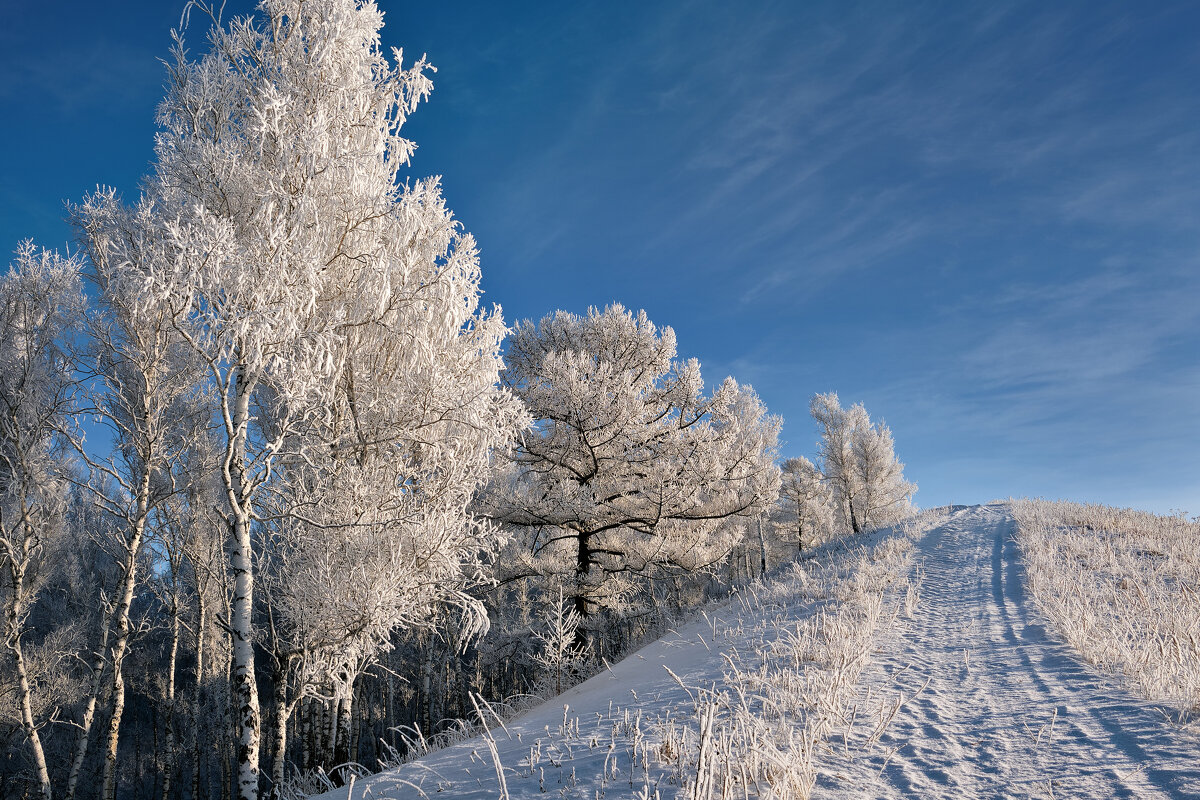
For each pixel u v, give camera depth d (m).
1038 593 9.21
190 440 12.54
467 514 8.77
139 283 5.80
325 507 7.77
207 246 5.73
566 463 17.50
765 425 25.56
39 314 11.79
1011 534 16.19
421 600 7.89
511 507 16.34
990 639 7.10
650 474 17.16
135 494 12.20
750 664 6.46
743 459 18.20
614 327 19.72
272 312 6.01
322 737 9.91
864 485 33.66
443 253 8.26
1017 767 3.42
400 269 7.12
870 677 5.73
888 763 3.54
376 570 7.15
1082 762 3.40
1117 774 3.18
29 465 11.80
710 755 2.85
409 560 7.49
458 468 7.91
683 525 18.39
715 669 6.77
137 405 12.00
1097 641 5.94
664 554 17.47
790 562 21.45
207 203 7.16
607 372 16.56
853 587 11.08
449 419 7.51
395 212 7.73
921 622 8.47
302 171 7.02
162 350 10.99
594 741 4.20
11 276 11.81
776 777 3.05
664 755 3.58
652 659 10.45
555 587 16.77
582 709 6.37
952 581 11.60
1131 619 6.95
